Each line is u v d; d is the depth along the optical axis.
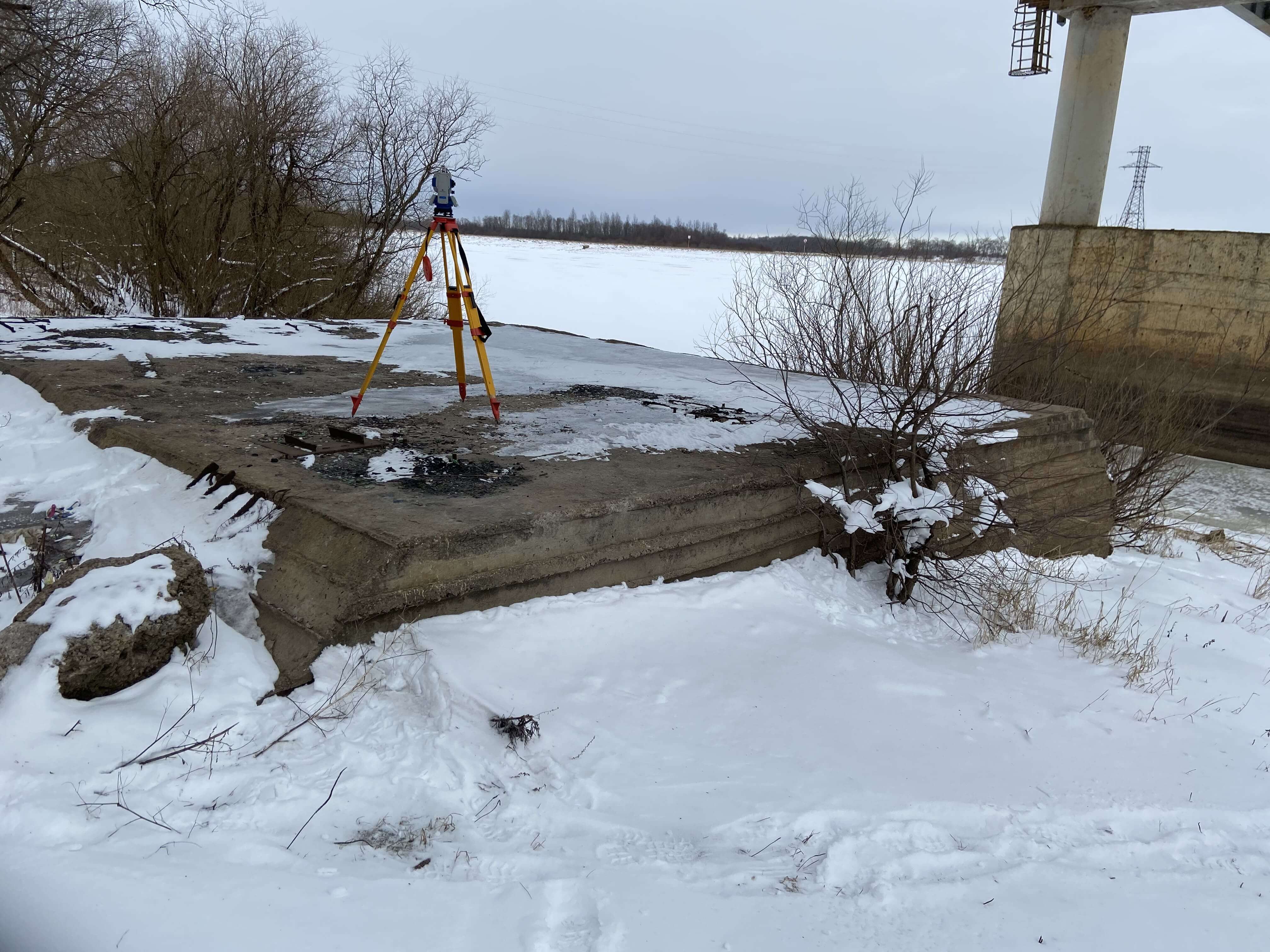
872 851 3.39
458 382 9.07
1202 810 4.09
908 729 4.48
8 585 4.57
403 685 4.11
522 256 74.44
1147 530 10.66
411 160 21.61
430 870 2.91
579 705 4.18
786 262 9.20
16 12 14.73
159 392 7.99
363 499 5.15
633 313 35.19
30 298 19.30
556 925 2.68
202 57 19.69
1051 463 8.62
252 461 5.84
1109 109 19.67
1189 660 6.13
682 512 5.76
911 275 7.05
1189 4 19.22
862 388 6.89
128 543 4.93
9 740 3.26
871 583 6.68
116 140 18.67
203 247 19.55
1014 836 3.69
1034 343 7.26
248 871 2.70
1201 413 16.91
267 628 4.38
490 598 4.77
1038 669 5.60
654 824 3.41
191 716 3.62
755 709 4.45
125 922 2.35
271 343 11.59
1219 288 18.38
